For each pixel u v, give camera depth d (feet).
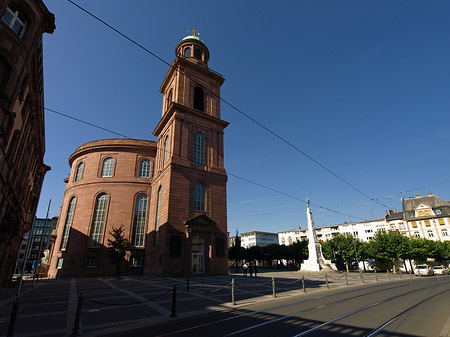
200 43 148.66
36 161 100.68
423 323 26.76
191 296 46.78
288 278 88.69
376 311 33.14
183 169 107.14
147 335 24.29
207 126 123.95
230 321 28.89
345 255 176.14
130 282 77.00
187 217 101.81
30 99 61.41
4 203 55.57
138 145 138.21
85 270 115.44
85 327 27.09
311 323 27.20
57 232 137.59
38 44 53.93
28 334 24.70
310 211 137.39
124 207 127.24
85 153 141.18
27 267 237.66
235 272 135.74
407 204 255.50
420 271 126.82
